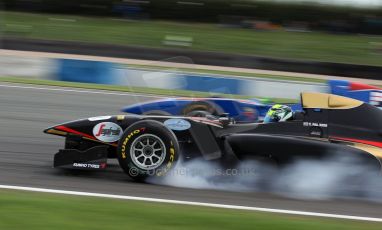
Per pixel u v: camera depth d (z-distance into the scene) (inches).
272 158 738.2
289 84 1907.0
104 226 527.2
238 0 4065.0
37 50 2709.2
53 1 3964.1
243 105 948.6
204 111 940.0
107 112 1438.2
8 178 740.7
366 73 2518.5
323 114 765.9
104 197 654.5
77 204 605.9
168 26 3809.1
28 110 1385.3
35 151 950.4
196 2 3996.1
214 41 3491.6
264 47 3420.3
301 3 3956.7
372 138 753.6
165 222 550.3
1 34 3388.3
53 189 687.7
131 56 2647.6
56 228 514.3
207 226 544.4
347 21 3850.9
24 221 530.3
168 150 718.5
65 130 783.7
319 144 725.3
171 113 955.3
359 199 727.1
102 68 2057.1
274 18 3966.5
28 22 3686.0
